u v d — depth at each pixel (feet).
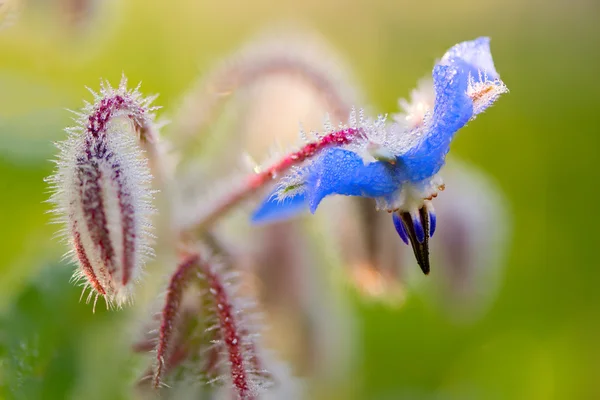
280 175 0.61
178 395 0.63
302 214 0.73
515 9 1.15
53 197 0.59
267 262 0.74
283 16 1.11
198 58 1.03
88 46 0.79
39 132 0.77
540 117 1.11
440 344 0.97
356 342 0.82
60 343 0.73
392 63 1.14
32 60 0.86
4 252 0.82
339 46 1.15
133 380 0.66
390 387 0.95
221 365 0.63
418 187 0.58
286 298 0.74
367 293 0.74
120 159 0.58
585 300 1.03
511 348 0.99
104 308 0.73
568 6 1.16
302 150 0.60
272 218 0.64
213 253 0.67
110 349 0.73
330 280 0.76
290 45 0.74
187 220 0.67
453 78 0.57
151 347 0.65
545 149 1.09
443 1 1.14
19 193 0.82
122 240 0.58
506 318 1.01
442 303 0.80
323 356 0.76
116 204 0.58
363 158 0.58
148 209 0.59
